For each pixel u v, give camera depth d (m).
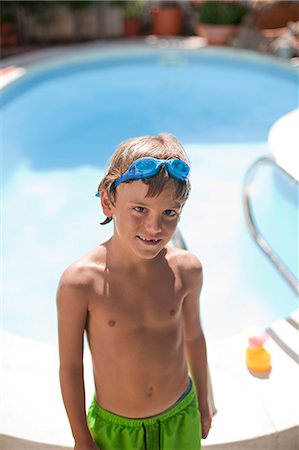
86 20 11.95
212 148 6.48
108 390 1.54
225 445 1.92
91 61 9.86
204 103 8.34
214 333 3.37
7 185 5.43
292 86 8.77
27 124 7.04
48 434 1.91
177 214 1.37
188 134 7.04
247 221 3.14
